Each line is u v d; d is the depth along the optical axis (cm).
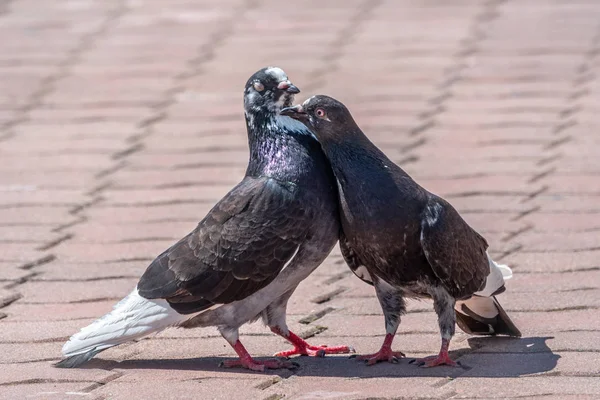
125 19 2014
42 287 1050
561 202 1209
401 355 876
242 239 836
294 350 891
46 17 2041
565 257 1069
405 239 816
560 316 943
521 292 998
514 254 1088
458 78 1636
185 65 1753
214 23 1967
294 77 1659
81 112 1583
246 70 1711
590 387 797
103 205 1262
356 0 2075
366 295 1020
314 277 1069
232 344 864
